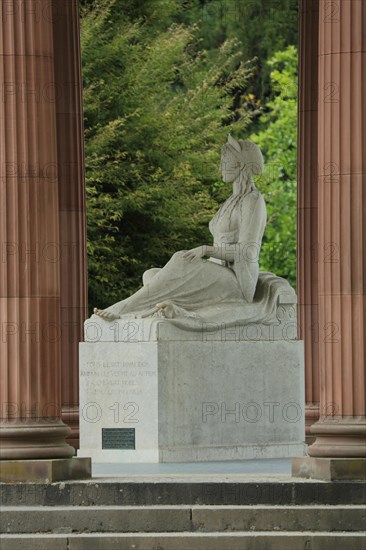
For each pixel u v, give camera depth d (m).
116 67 64.06
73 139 43.78
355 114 32.75
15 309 32.88
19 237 32.94
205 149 66.06
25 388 32.81
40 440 32.62
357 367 32.59
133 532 30.92
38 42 33.12
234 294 39.84
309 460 32.34
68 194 43.69
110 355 38.53
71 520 31.08
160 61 65.75
